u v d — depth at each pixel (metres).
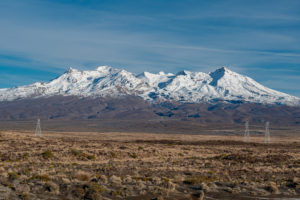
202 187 29.75
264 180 35.41
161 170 39.81
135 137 147.12
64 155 51.34
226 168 44.44
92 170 37.78
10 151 54.31
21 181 27.92
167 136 168.50
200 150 75.50
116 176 32.75
